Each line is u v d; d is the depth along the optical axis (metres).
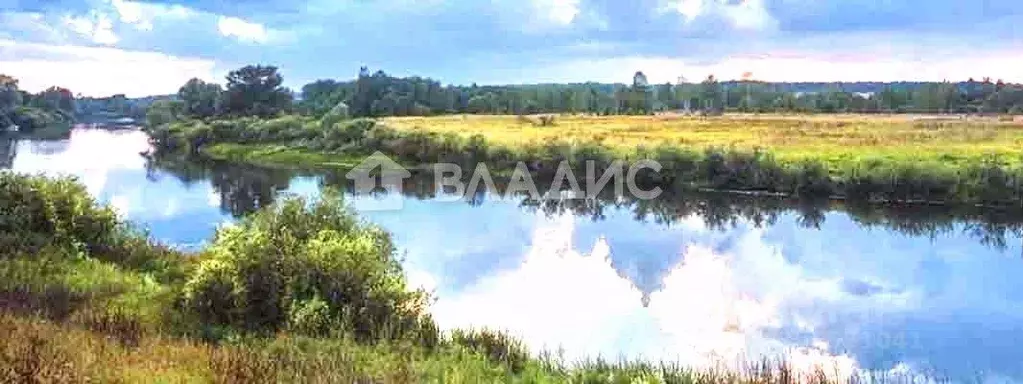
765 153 50.03
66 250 17.27
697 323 18.94
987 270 26.14
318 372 9.62
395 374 10.08
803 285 23.75
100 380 8.08
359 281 13.76
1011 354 16.83
